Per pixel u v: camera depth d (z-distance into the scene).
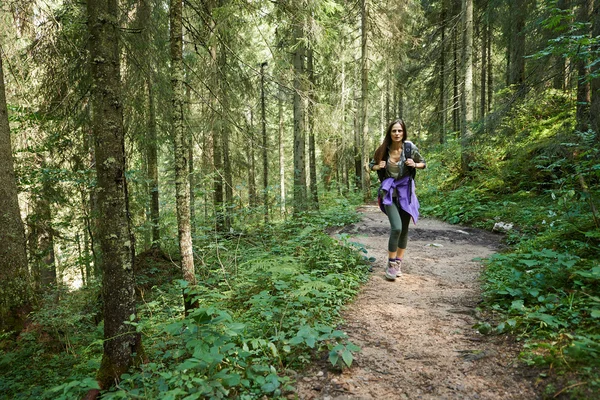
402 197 4.84
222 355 2.67
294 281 4.52
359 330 3.47
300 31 10.20
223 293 4.44
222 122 7.46
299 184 11.36
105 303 3.48
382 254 6.49
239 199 8.14
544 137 10.11
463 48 12.47
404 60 14.52
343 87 14.58
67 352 5.26
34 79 7.26
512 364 2.61
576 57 4.68
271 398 2.51
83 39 6.61
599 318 2.86
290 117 23.61
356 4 13.51
